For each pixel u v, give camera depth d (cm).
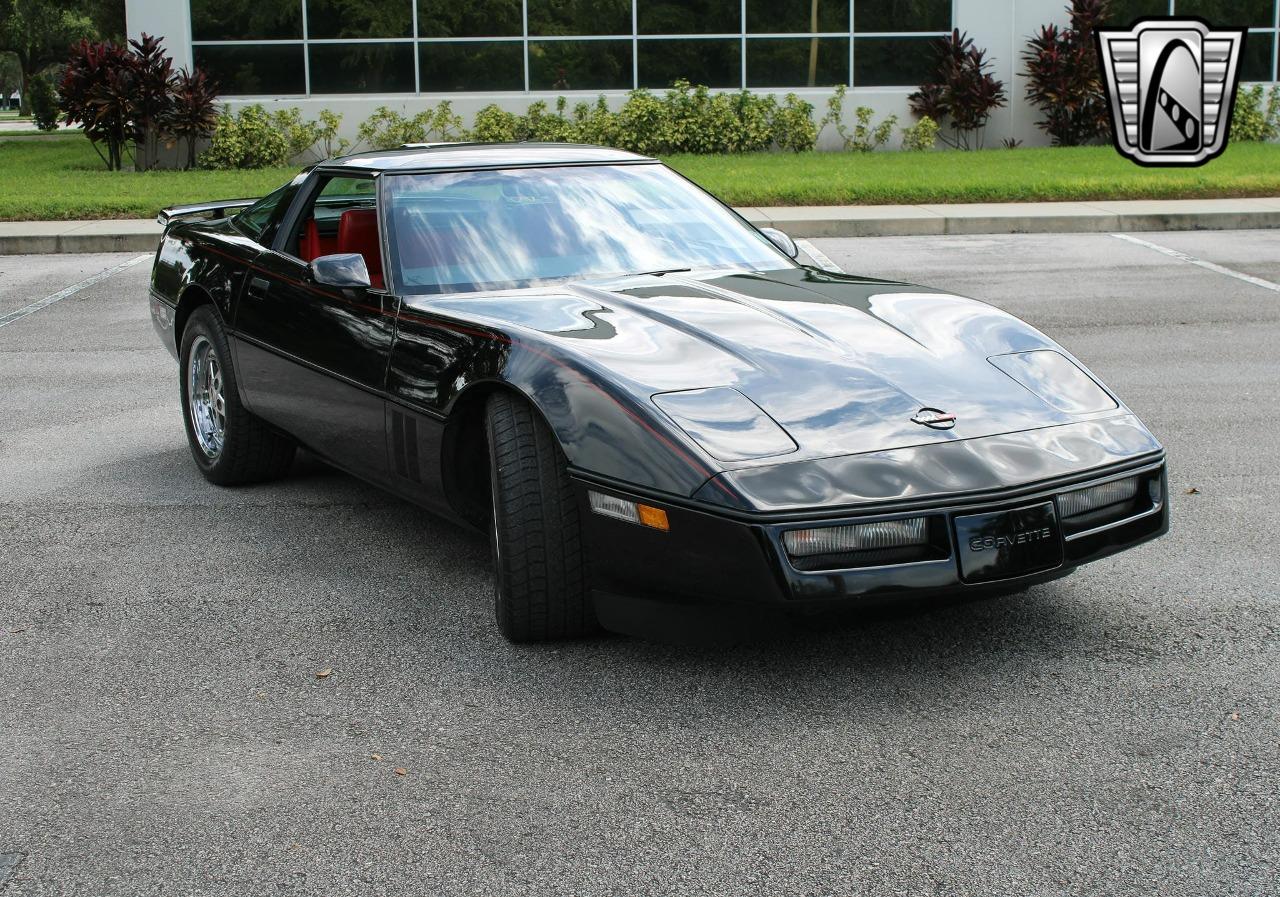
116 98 2038
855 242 1334
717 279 445
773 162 1969
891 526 323
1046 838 274
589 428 349
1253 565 441
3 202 1539
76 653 385
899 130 2255
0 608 421
